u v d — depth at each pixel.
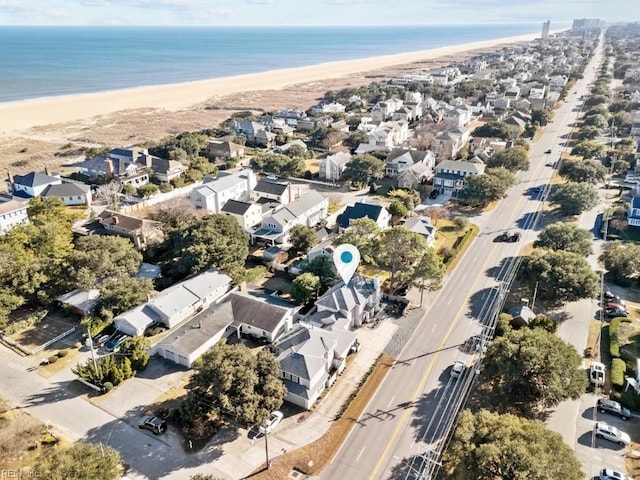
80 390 59.50
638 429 53.09
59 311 75.56
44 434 52.75
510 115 189.25
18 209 102.75
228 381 50.31
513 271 86.56
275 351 61.62
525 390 53.56
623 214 106.88
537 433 44.00
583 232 86.31
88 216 109.94
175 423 54.31
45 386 60.16
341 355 62.16
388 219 103.19
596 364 60.94
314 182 135.88
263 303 71.06
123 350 64.62
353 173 130.50
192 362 63.41
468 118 199.88
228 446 51.50
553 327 66.38
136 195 123.69
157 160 139.50
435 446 51.44
